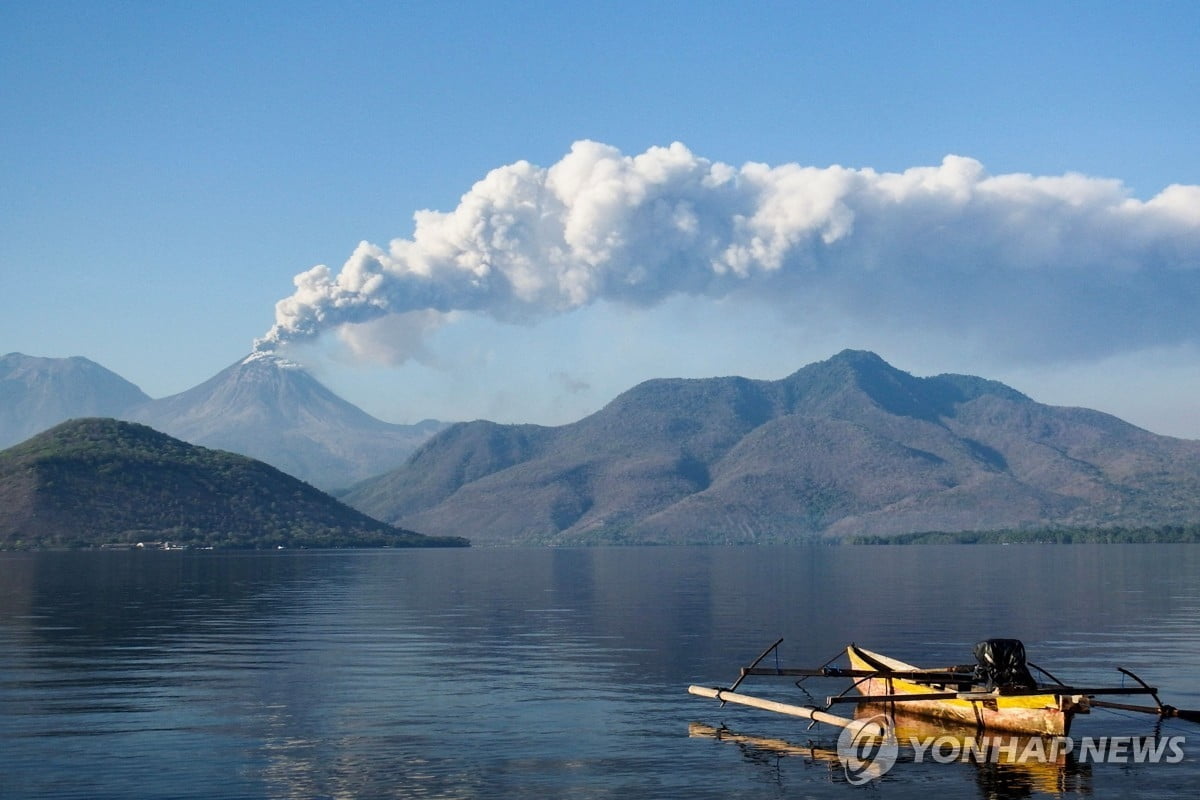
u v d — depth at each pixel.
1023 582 123.38
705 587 115.88
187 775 30.11
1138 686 43.44
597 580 134.50
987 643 36.34
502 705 39.69
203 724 36.25
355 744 33.69
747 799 28.78
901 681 39.41
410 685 43.84
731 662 50.28
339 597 97.25
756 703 37.66
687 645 56.75
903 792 29.61
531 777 30.36
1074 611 78.44
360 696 41.41
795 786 29.95
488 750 33.12
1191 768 32.06
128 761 31.47
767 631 63.88
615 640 59.34
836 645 56.25
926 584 120.00
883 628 65.38
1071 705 33.66
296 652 54.06
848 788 29.86
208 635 62.06
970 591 105.12
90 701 40.19
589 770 31.17
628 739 34.72
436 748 33.34
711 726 36.56
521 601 92.62
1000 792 29.69
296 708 38.97
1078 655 52.19
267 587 113.12
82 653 53.50
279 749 32.97
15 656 52.22
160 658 51.62
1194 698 41.12
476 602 91.12
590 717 37.81
